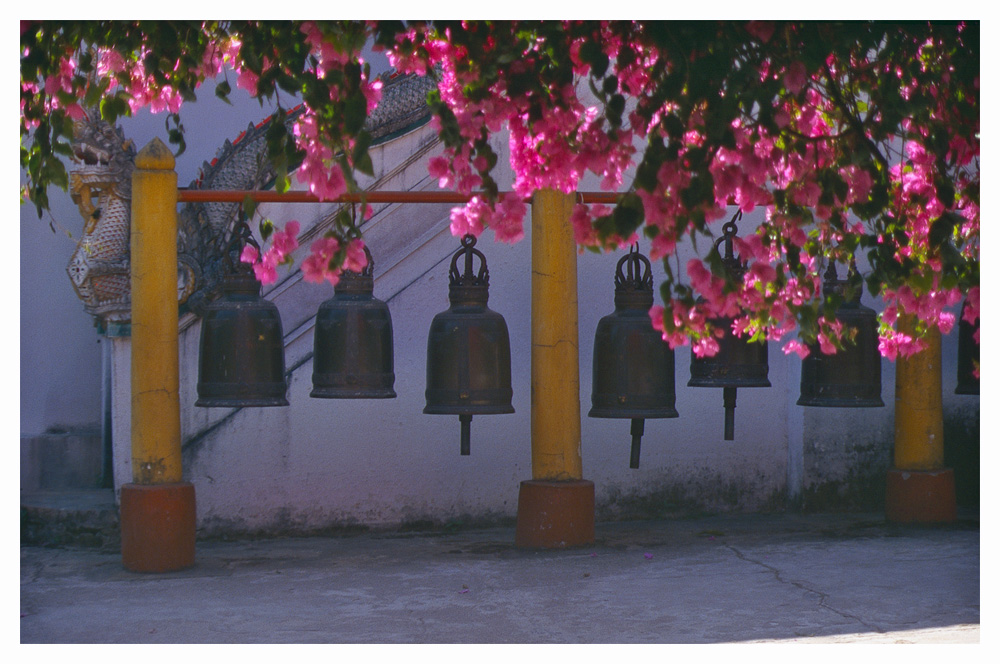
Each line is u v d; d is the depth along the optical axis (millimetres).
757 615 4766
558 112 3625
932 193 3883
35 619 4852
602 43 3668
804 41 3424
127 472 6820
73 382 7996
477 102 3672
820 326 4348
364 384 5895
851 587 5301
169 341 5934
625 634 4488
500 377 6016
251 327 5816
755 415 7996
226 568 6031
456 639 4465
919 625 4527
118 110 4367
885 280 4023
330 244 3980
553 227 6281
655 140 3291
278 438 7121
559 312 6328
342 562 6203
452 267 6137
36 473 7781
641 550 6398
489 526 7477
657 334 6109
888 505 7344
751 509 7957
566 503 6352
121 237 6848
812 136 4027
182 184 8086
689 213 3275
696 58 3314
